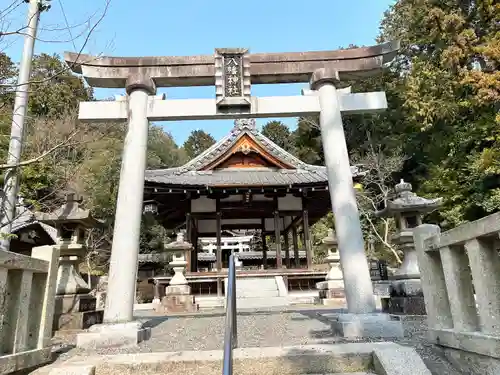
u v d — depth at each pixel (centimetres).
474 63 1456
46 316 344
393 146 2444
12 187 569
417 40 1806
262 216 1803
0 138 702
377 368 312
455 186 1490
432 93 1587
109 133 2316
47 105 1533
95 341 423
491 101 1123
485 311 269
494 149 1158
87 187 1795
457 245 311
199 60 570
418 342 366
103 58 553
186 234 1522
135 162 514
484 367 273
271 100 558
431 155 1912
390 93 2500
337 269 1175
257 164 1686
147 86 547
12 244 1429
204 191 1449
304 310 835
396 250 1842
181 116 548
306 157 3112
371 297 462
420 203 701
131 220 488
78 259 606
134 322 453
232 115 553
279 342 400
